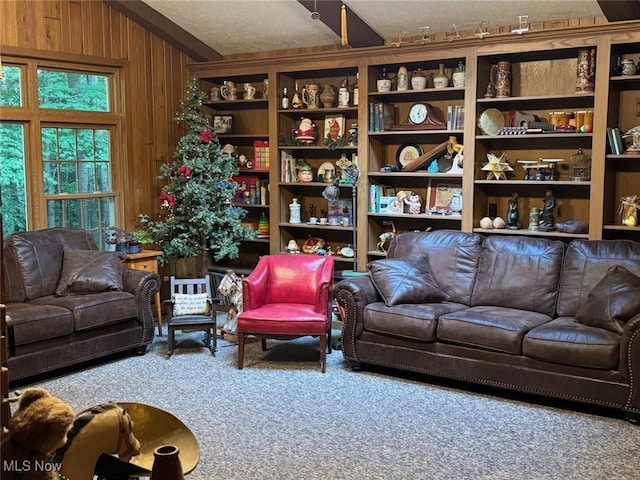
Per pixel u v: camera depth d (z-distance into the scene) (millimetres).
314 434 3674
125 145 6531
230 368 4902
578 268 4613
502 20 5543
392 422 3848
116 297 5012
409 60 5805
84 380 4609
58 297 5023
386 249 6258
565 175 5570
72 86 6125
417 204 6074
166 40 6840
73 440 1735
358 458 3371
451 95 6039
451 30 5852
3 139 5641
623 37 4844
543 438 3617
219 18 6352
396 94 6125
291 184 6648
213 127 6922
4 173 5680
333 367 4934
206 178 6367
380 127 6109
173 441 2012
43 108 5863
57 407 1608
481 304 4906
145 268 6012
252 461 3332
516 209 5621
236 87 7340
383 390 4414
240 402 4180
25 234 5188
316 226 6539
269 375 4734
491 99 5508
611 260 4516
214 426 3787
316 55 6250
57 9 5855
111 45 6324
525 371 4102
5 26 5496
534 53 5430
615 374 3824
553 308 4656
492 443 3551
